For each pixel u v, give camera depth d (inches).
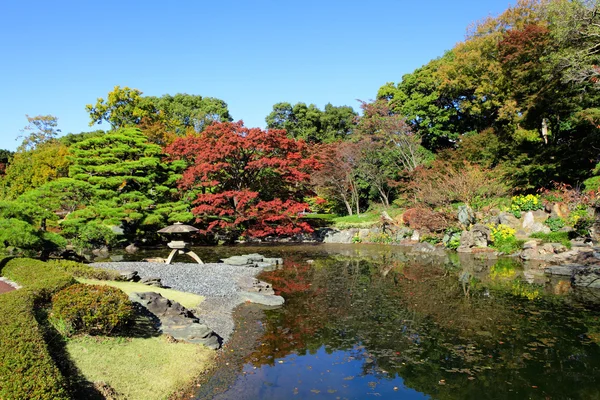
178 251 719.7
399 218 1179.3
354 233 1166.3
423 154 1331.2
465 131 1406.3
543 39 913.5
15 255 535.5
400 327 383.2
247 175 1157.1
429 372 285.0
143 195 963.3
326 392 256.8
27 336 217.2
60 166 1385.3
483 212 935.7
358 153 1317.7
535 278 583.8
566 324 379.9
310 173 1354.6
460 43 1170.0
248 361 307.3
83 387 222.5
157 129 1486.2
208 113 2126.0
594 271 546.0
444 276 618.2
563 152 928.3
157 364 276.5
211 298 468.8
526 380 269.9
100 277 458.9
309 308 452.8
